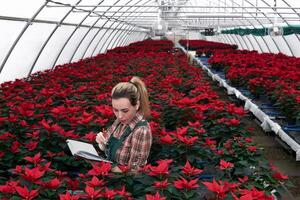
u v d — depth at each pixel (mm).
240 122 4508
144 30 38281
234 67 10977
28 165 3088
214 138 4582
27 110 4977
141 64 10719
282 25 18750
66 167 3961
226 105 5223
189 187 2531
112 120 4523
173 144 3602
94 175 2775
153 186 2557
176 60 12484
